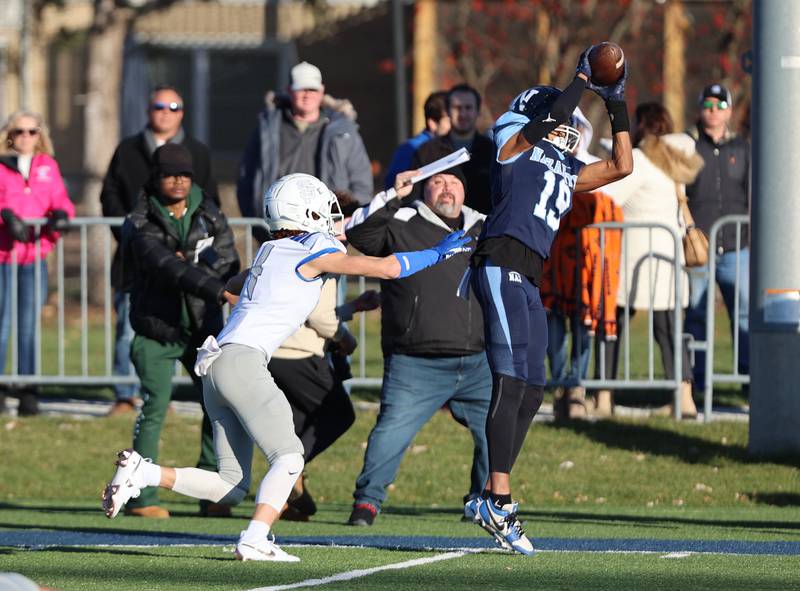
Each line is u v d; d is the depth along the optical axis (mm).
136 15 83438
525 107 26500
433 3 86000
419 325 32438
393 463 32906
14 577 13570
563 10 82750
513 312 25922
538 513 35031
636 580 24000
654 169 43781
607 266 43156
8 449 42625
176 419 45469
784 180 40000
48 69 106250
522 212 26016
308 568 25125
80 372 53375
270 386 25250
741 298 45938
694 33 84812
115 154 44562
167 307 33625
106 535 30484
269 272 25578
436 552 27359
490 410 26109
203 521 33688
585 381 43844
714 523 32844
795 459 40125
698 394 49906
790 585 23609
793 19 39906
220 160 108812
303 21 108812
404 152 43531
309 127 44250
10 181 45219
